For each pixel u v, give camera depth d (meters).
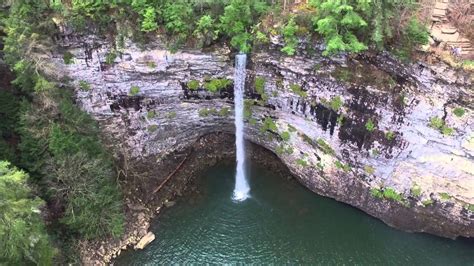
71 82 37.62
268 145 44.56
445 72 31.44
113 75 37.88
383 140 36.12
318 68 35.94
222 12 35.84
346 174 39.72
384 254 37.91
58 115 35.19
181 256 37.94
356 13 31.08
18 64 31.62
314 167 41.34
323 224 40.34
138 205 41.03
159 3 35.19
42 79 32.56
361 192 39.88
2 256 27.33
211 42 36.50
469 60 31.09
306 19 34.00
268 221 40.72
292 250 38.41
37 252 30.17
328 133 38.72
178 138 44.41
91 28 35.25
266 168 45.38
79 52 36.25
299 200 42.44
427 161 35.34
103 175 36.19
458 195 35.53
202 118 42.81
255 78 38.59
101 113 40.00
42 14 33.97
